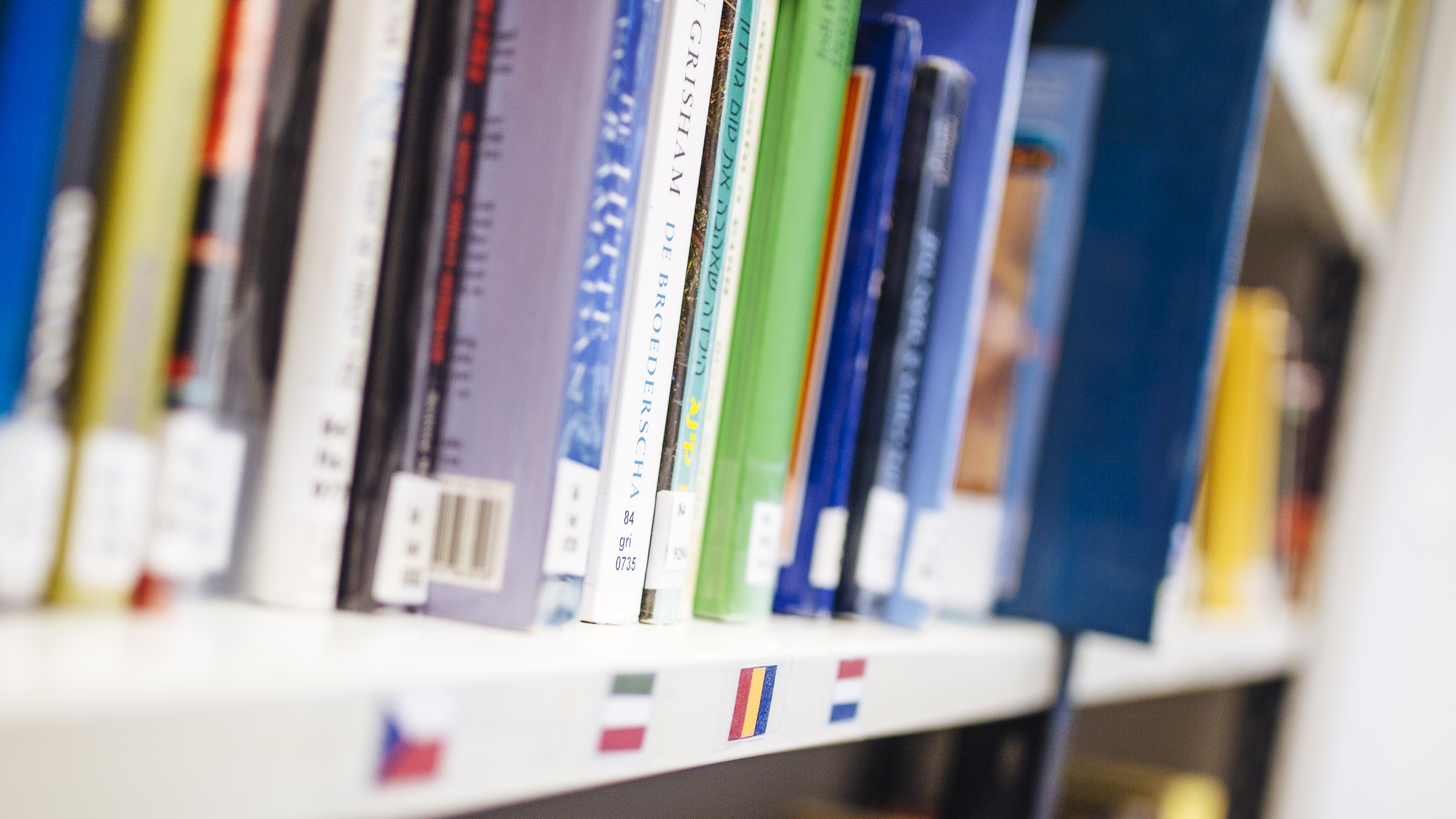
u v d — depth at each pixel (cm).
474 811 68
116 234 28
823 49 51
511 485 38
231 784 24
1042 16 82
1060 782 98
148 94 28
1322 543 140
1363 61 123
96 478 28
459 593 38
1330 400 141
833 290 57
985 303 73
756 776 99
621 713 35
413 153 36
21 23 26
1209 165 76
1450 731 169
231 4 30
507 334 38
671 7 43
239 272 32
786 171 50
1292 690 138
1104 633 77
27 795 21
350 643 31
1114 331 79
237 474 33
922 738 119
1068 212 74
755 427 51
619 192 40
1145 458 77
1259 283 147
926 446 62
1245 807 138
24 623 27
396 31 35
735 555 51
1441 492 155
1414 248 138
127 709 22
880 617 61
